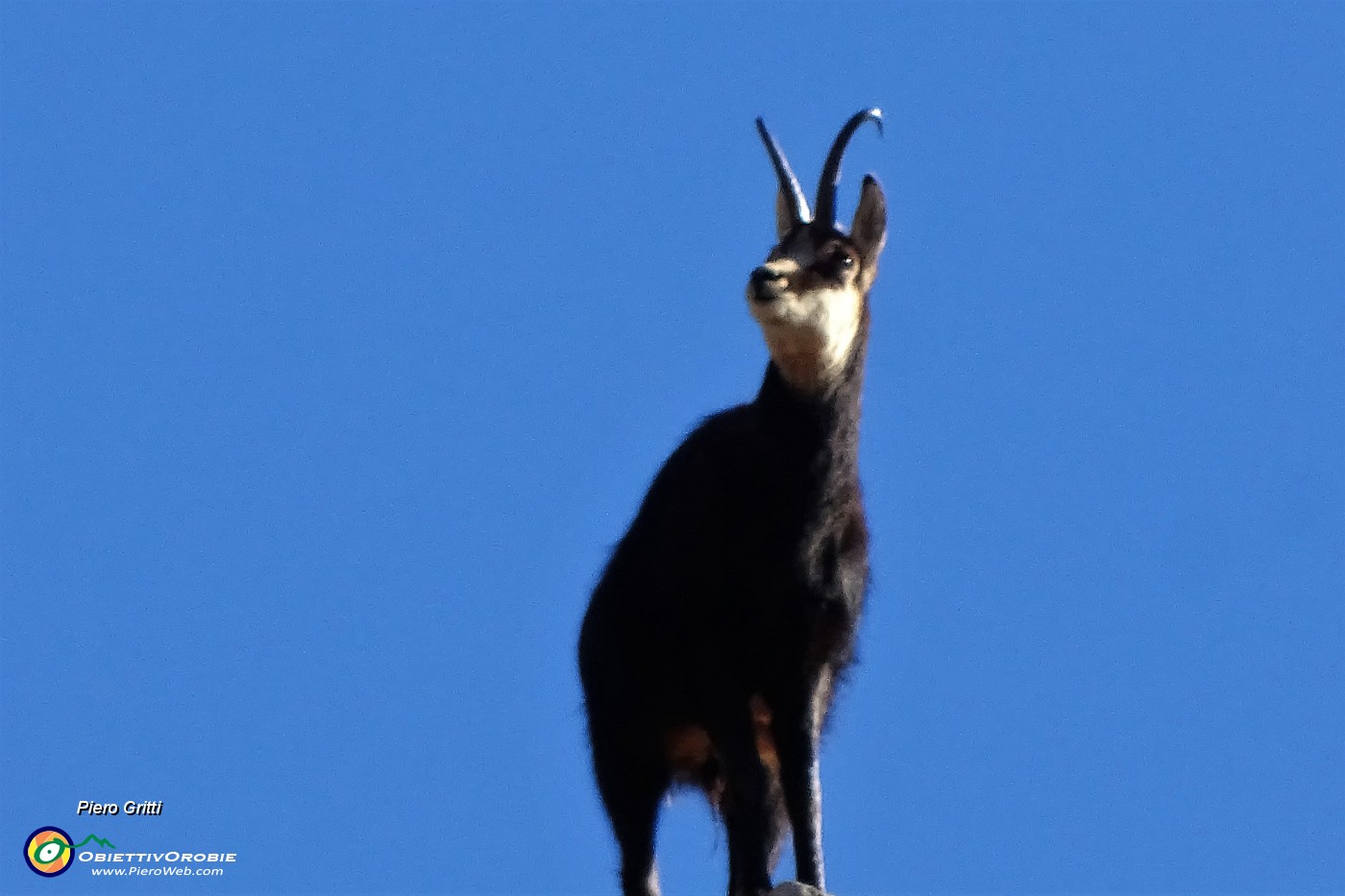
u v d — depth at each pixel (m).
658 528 42.25
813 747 41.03
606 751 43.75
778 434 40.84
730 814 43.56
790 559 40.66
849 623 41.53
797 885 38.59
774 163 44.16
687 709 42.22
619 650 43.06
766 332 40.56
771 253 42.41
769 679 41.09
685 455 42.44
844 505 41.16
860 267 41.88
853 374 41.16
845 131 43.53
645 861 43.53
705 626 40.94
